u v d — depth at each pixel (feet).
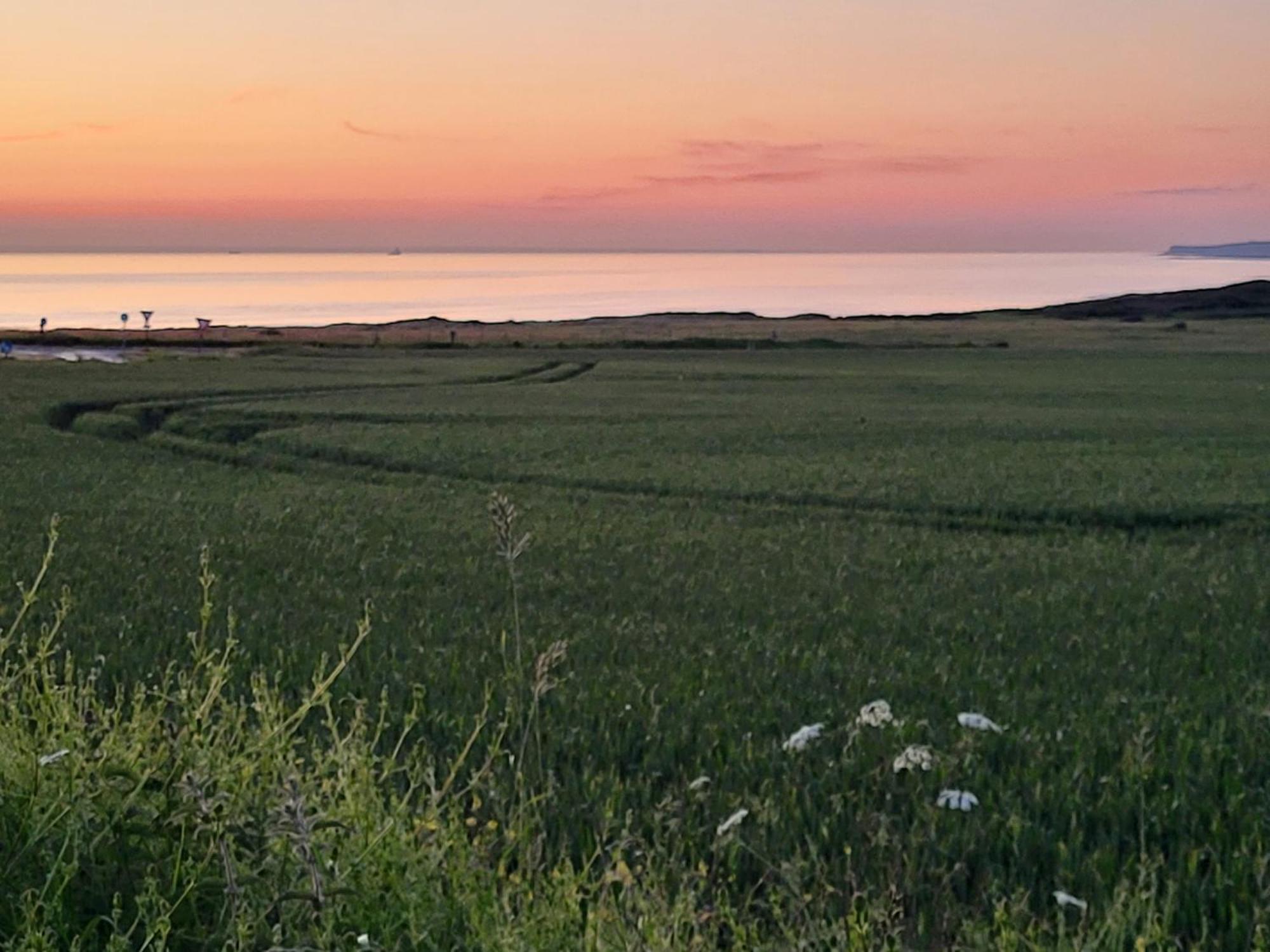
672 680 34.14
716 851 19.93
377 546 65.46
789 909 17.70
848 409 171.12
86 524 71.92
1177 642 42.96
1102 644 42.88
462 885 16.21
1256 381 224.53
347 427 142.00
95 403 165.99
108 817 16.06
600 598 51.21
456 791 23.59
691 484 98.58
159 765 17.20
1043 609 49.85
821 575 58.65
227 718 20.20
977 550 67.87
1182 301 564.30
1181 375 240.53
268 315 647.56
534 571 58.08
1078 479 100.53
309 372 230.48
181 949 14.44
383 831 15.89
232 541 65.57
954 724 29.22
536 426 146.00
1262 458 115.85
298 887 14.73
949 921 17.56
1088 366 267.39
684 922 16.11
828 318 551.18
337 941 14.01
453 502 87.51
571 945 14.99
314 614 45.34
